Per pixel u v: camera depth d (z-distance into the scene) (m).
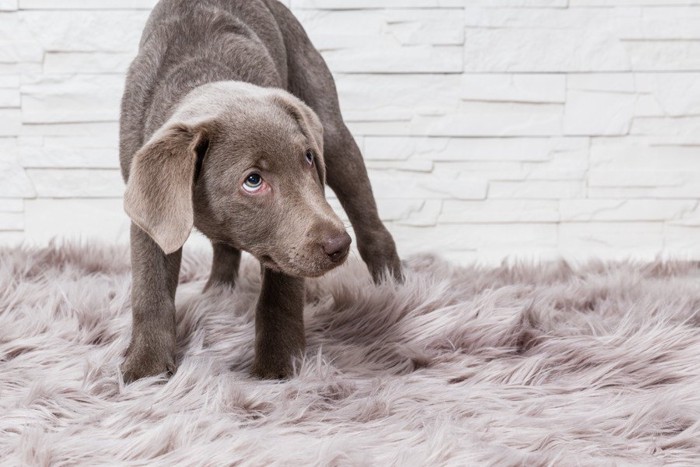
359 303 2.15
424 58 2.97
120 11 2.95
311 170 1.75
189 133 1.64
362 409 1.62
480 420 1.56
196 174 1.71
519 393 1.72
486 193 3.04
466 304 2.13
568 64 2.96
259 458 1.38
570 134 3.00
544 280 2.60
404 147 3.01
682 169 3.01
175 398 1.67
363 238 2.42
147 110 1.93
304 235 1.63
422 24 2.95
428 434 1.48
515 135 3.01
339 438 1.45
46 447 1.41
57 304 2.15
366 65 2.97
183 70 1.94
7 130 3.00
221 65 1.96
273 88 1.88
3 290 2.27
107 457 1.42
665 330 1.96
